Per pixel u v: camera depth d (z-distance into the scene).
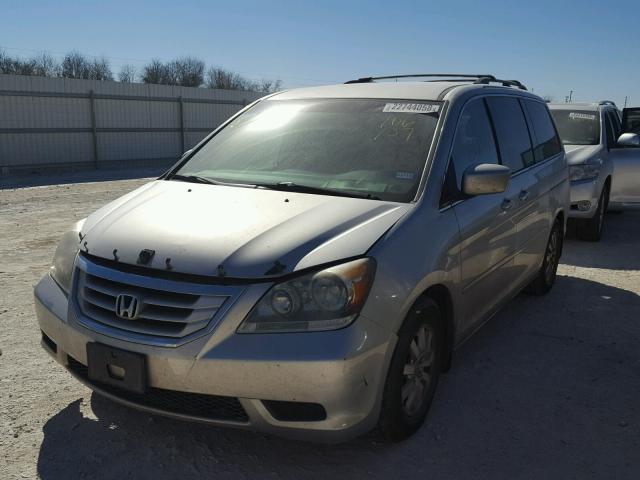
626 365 4.17
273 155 3.83
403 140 3.62
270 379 2.56
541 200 4.93
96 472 2.84
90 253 3.02
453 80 4.66
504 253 4.14
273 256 2.71
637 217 10.39
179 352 2.63
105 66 47.56
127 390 2.76
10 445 3.04
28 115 19.86
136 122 23.34
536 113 5.41
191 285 2.69
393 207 3.15
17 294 5.49
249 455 3.00
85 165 21.56
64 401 3.49
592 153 8.02
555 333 4.75
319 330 2.59
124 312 2.77
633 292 5.86
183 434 3.17
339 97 4.14
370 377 2.70
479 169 3.48
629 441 3.21
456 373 4.00
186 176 3.88
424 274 2.98
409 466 2.94
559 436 3.24
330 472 2.89
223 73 53.09
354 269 2.68
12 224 9.15
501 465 2.97
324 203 3.17
